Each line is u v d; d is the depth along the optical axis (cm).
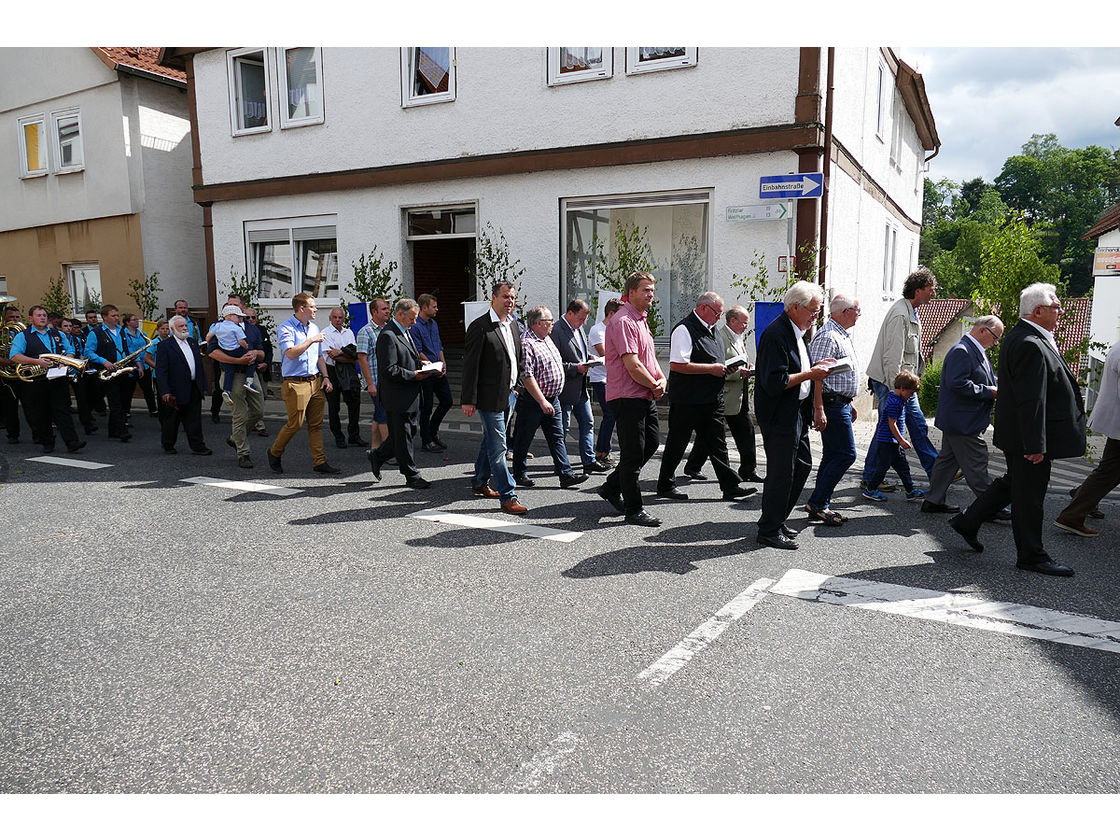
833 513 598
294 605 437
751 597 443
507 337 629
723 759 288
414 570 492
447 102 1234
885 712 321
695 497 685
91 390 1135
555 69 1144
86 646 387
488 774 279
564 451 732
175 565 508
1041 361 465
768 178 974
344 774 279
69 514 641
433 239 1309
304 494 706
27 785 274
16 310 1109
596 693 336
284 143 1409
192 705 328
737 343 725
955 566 496
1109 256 1575
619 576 478
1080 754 293
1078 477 783
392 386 712
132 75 1658
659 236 1118
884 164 1501
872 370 691
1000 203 7538
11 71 1808
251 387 862
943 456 615
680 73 1052
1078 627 404
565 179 1155
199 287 1814
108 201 1722
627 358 564
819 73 974
